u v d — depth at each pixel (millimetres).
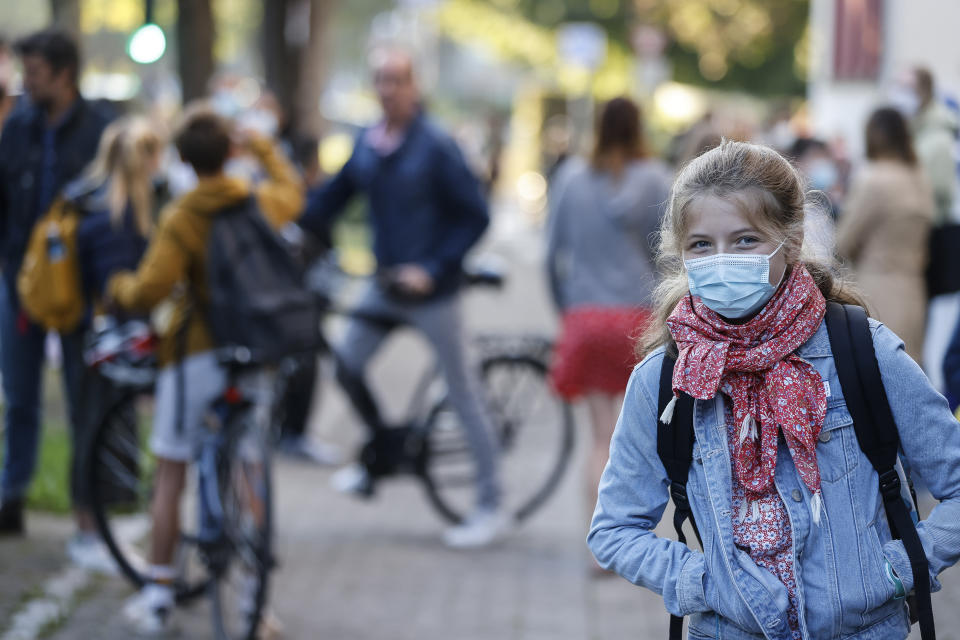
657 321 3918
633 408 3766
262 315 7371
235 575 7500
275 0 25062
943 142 11062
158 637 7570
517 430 10320
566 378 8742
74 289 8391
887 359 3590
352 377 9930
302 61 25359
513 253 35250
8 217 9016
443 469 10273
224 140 7453
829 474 3547
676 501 3684
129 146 8352
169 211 7473
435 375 10852
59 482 10422
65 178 8805
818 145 14641
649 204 8562
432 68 51781
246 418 7418
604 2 48781
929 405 3584
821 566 3521
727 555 3531
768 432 3533
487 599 8430
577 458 12648
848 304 3762
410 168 9508
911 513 3645
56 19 15000
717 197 3543
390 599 8398
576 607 8273
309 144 13766
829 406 3568
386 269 9703
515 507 10305
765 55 46406
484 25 50781
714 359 3533
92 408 8375
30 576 8469
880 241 9812
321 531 10070
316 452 12383
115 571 8711
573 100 47500
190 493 9867
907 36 17531
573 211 8734
